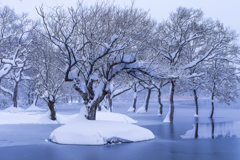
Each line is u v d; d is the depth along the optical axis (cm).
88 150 1318
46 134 1880
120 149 1343
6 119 2720
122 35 1930
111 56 1997
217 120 3067
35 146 1432
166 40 2989
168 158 1175
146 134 1677
